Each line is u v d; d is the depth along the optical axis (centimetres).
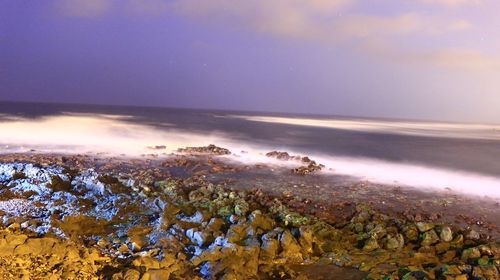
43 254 810
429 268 903
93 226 1085
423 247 1046
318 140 4228
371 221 1229
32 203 1194
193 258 891
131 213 1191
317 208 1430
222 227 1082
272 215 1230
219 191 1471
